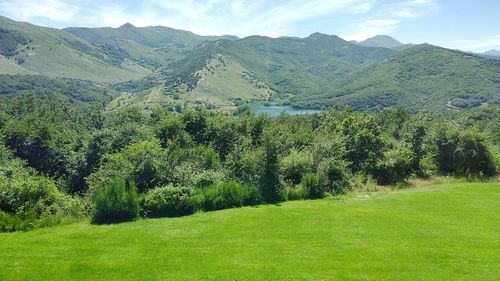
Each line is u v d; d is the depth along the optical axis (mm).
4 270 12352
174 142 29078
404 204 21109
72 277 11867
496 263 12562
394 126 46469
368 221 17594
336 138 27781
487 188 25234
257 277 11633
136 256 13516
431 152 30609
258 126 35375
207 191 20984
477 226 16812
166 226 17297
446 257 13086
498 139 42750
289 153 28172
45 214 18297
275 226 16922
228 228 16750
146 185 21516
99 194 18812
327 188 24578
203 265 12609
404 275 11672
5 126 50719
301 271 12008
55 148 44688
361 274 11750
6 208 18156
